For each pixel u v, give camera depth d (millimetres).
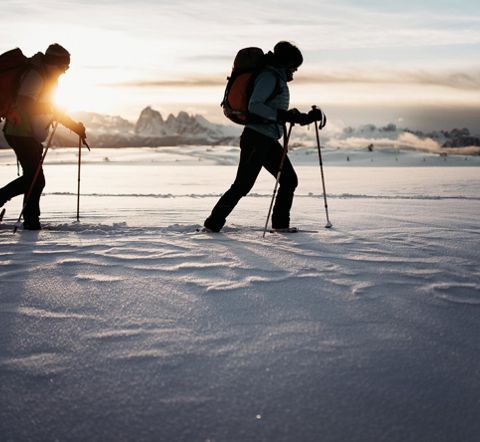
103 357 2049
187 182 23922
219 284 3055
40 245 4180
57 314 2551
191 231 5164
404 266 3543
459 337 2299
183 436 1537
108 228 5289
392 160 123500
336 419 1625
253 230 5211
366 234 4895
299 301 2758
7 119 4910
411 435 1553
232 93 4797
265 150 4887
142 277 3209
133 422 1605
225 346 2156
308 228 5375
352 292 2924
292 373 1914
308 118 4762
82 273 3297
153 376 1891
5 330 2342
